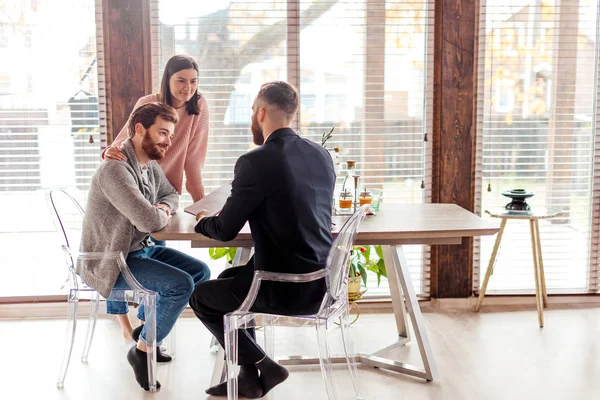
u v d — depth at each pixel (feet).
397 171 14.11
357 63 13.78
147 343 10.22
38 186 13.62
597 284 14.60
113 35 13.20
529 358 11.57
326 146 13.92
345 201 11.23
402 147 14.05
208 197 11.64
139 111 10.19
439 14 13.71
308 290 8.91
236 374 9.23
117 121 13.42
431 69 13.84
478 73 13.89
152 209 9.70
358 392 10.06
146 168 10.63
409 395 10.16
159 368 11.32
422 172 14.12
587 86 14.07
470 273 14.29
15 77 13.32
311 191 8.81
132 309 14.08
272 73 13.69
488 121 13.99
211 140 13.76
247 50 13.58
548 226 14.40
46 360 11.60
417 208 11.85
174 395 10.25
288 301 8.87
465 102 13.87
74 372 11.10
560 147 14.17
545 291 14.23
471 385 10.49
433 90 13.92
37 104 13.41
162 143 10.25
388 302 14.38
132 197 9.68
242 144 13.82
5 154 13.48
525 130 14.08
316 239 8.87
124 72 13.30
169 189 11.23
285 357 11.53
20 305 13.75
